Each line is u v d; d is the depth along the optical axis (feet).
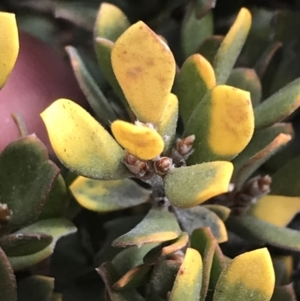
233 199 0.49
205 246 0.42
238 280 0.41
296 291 0.50
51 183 0.43
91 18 0.54
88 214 0.50
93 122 0.41
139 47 0.40
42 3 0.56
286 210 0.50
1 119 0.51
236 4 0.55
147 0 0.56
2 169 0.44
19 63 0.54
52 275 0.49
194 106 0.46
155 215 0.44
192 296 0.40
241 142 0.42
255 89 0.50
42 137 0.52
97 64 0.54
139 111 0.41
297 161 0.49
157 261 0.42
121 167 0.42
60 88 0.54
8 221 0.44
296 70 0.53
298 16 0.53
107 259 0.48
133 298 0.44
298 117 0.53
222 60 0.47
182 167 0.42
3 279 0.41
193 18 0.52
